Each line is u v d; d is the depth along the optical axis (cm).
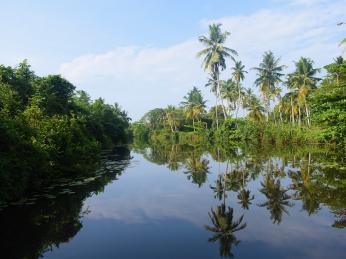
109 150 4291
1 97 2002
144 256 851
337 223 1080
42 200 1412
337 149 3497
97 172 2294
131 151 4519
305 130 4688
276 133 4772
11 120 1570
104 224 1120
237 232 1028
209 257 840
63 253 871
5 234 1012
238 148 4319
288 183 1772
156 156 3681
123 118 9481
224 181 1939
